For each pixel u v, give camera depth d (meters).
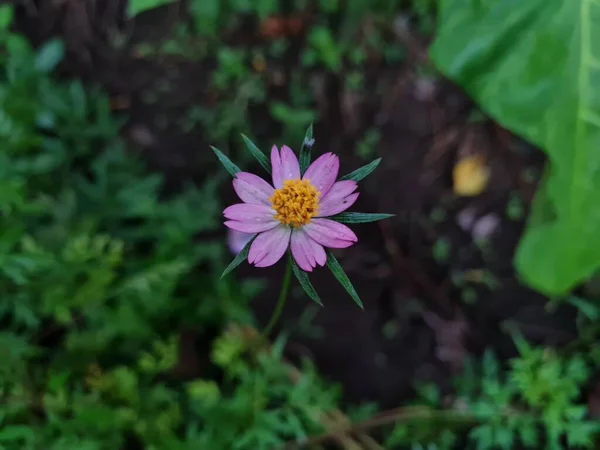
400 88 0.28
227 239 0.27
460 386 0.25
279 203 0.15
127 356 0.25
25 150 0.26
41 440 0.21
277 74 0.29
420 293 0.27
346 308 0.27
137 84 0.29
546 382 0.22
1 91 0.26
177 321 0.25
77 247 0.23
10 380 0.22
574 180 0.16
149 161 0.28
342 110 0.28
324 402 0.24
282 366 0.24
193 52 0.29
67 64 0.29
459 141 0.27
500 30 0.17
